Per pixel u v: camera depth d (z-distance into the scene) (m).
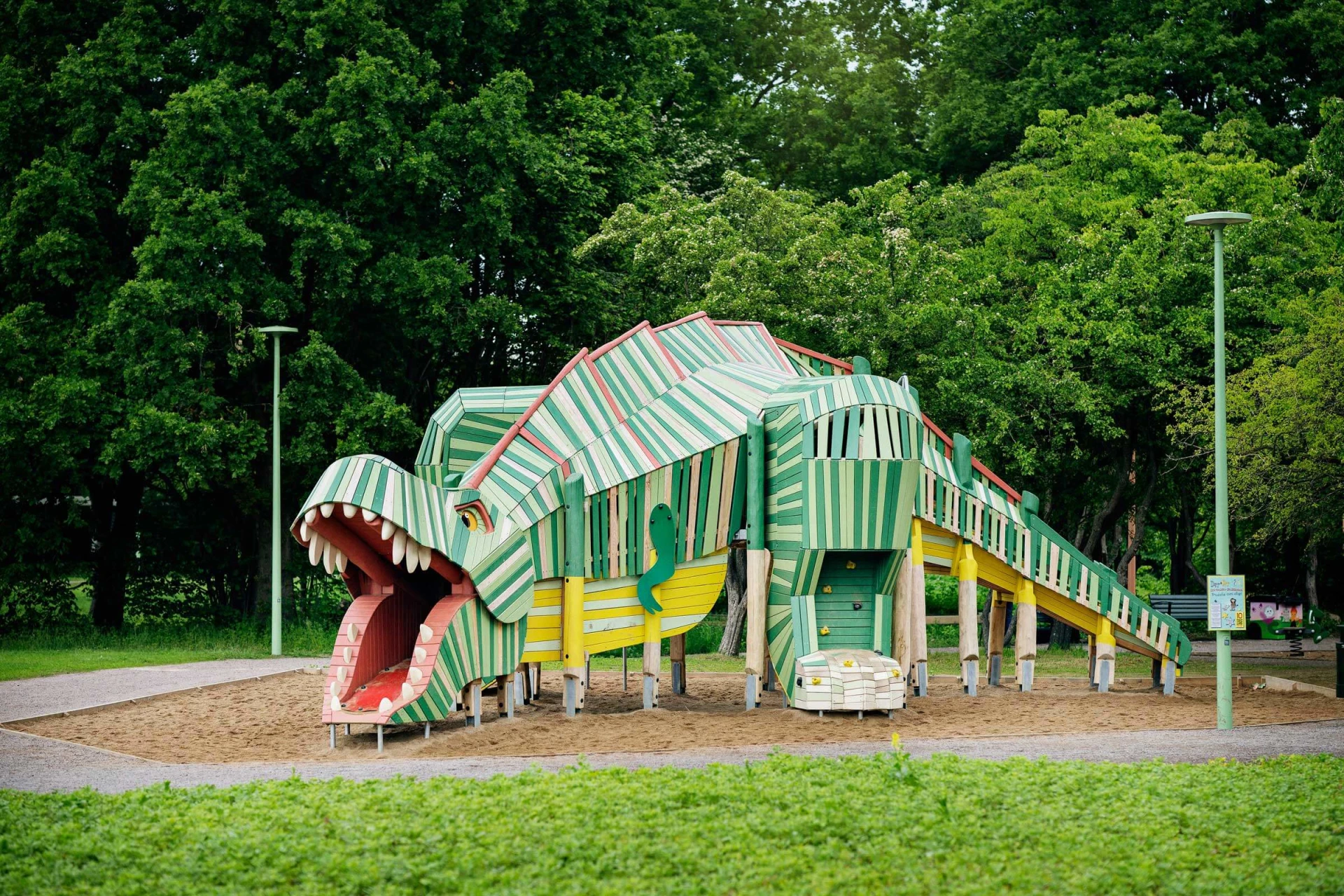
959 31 49.12
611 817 11.05
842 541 17.75
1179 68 42.00
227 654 29.08
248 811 11.33
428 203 31.50
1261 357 26.69
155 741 16.64
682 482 18.53
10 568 33.19
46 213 30.41
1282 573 47.28
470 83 33.12
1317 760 13.90
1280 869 9.61
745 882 9.41
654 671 18.48
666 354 19.72
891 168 48.00
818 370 22.06
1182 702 20.67
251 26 30.83
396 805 11.49
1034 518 21.72
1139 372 29.62
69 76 30.02
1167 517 45.50
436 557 15.62
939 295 30.44
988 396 29.89
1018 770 12.98
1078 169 33.97
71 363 29.88
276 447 29.36
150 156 29.50
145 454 29.22
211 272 29.55
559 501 17.61
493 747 15.55
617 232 32.53
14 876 9.60
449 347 33.84
